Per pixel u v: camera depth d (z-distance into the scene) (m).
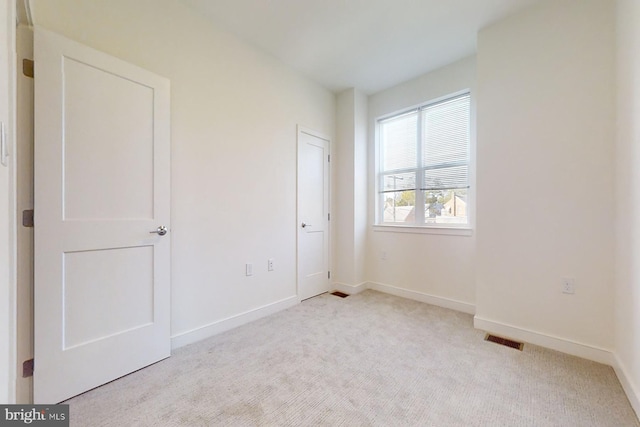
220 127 2.28
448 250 2.85
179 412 1.34
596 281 1.80
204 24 2.16
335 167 3.55
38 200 1.35
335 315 2.63
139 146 1.72
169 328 1.86
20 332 1.34
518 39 2.09
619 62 1.65
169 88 1.88
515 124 2.11
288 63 2.84
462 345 2.02
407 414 1.33
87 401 1.42
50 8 1.47
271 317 2.59
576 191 1.87
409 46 2.54
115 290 1.62
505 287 2.17
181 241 2.03
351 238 3.40
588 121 1.82
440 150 2.99
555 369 1.70
